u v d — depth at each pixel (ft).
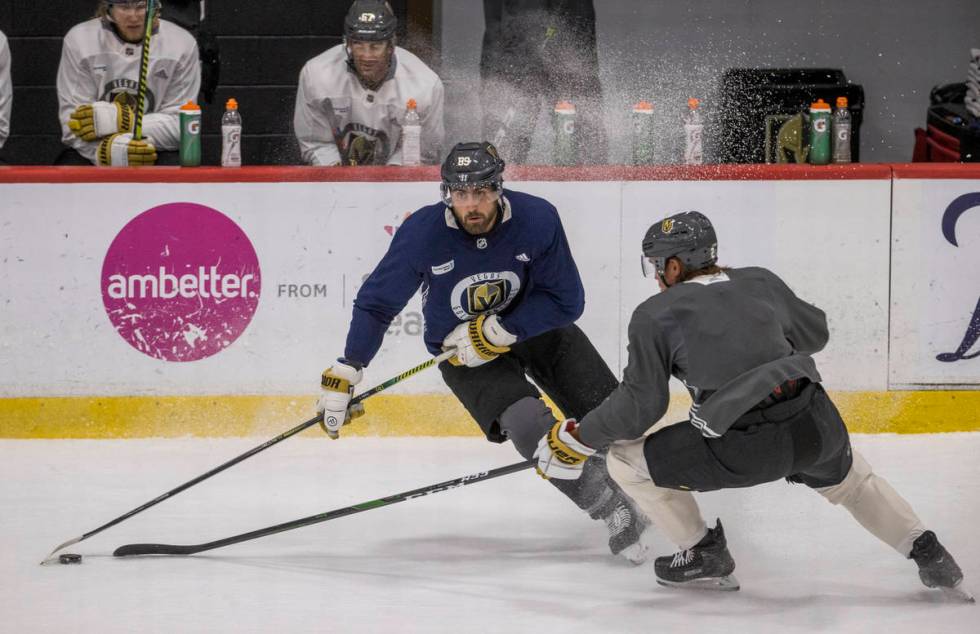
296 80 75.82
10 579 37.24
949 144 66.69
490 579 36.86
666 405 32.96
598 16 80.23
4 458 51.93
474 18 77.77
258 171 54.54
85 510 44.80
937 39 80.07
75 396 55.26
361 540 41.14
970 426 55.21
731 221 55.06
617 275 55.06
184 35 63.57
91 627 32.96
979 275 54.95
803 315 33.88
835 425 32.91
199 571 37.93
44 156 76.38
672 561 35.09
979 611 33.35
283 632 32.40
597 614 33.55
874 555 38.55
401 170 54.75
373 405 55.26
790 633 31.81
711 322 32.37
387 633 32.22
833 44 80.33
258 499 46.16
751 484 33.06
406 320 54.90
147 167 54.75
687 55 79.61
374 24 59.36
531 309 39.24
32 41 75.51
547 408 38.73
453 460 51.39
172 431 55.36
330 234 54.85
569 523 42.98
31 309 54.95
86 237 54.70
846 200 54.90
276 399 55.36
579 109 67.87
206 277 54.90
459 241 38.29
